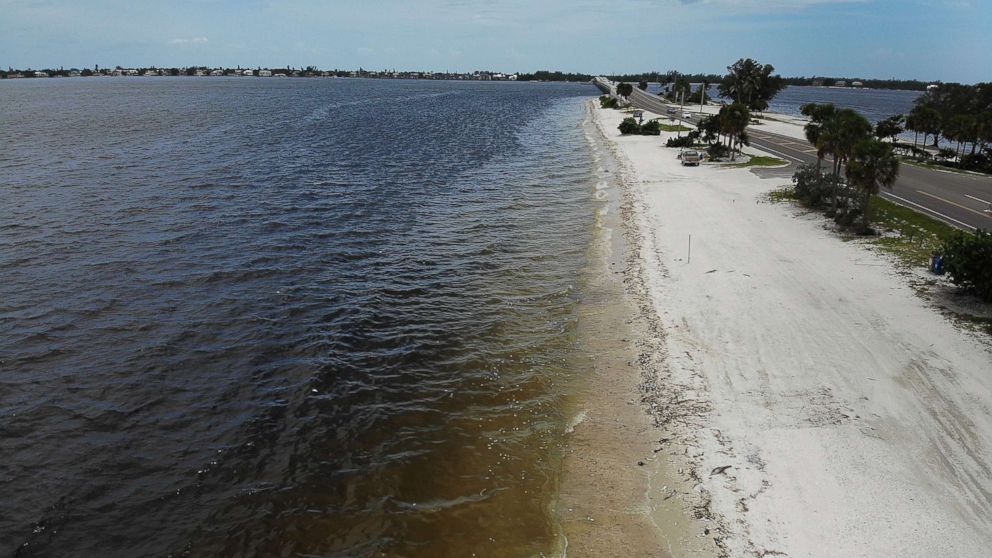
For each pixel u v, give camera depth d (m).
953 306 27.58
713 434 19.03
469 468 18.09
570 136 100.25
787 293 29.52
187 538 15.55
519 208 48.25
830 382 21.67
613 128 105.62
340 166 64.69
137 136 84.12
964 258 27.91
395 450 18.88
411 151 78.31
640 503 16.44
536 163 71.00
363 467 18.12
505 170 66.00
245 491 17.14
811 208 44.94
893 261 33.41
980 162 63.25
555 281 32.53
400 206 48.09
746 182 55.88
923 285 29.98
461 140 92.31
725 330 25.91
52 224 40.03
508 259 36.00
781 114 145.62
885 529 15.09
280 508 16.53
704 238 38.53
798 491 16.45
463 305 29.56
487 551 15.03
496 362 24.19
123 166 60.59
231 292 30.23
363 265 34.59
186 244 36.91
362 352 24.81
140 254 34.94
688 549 14.80
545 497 16.86
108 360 23.72
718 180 57.19
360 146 81.44
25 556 14.90
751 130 99.81
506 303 29.80
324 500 16.83
